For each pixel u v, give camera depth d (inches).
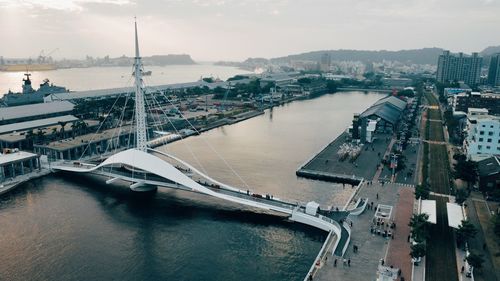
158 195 6776.6
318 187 7190.0
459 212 5329.7
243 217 5900.6
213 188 6422.2
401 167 7785.4
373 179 7352.4
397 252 4554.6
